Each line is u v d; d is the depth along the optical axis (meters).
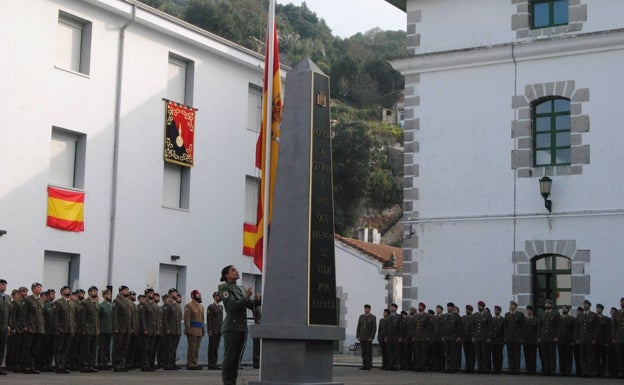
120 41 27.52
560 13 26.09
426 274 27.02
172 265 29.30
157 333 24.05
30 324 20.92
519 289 25.59
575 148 25.27
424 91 27.62
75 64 26.39
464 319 25.14
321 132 13.46
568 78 25.52
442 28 27.61
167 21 28.59
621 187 24.56
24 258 24.25
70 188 25.69
